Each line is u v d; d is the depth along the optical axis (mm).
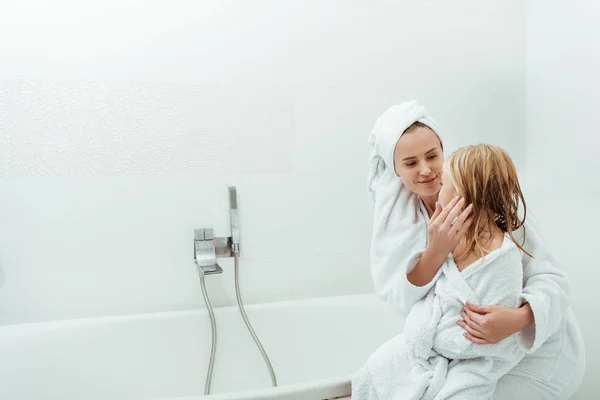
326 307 1938
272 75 1989
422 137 1104
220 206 1952
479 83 2211
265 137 1985
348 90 2064
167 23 1896
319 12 2029
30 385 1652
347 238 2078
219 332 1856
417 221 1169
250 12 1965
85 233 1844
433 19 2154
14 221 1788
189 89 1917
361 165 2086
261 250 1988
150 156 1892
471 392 1002
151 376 1782
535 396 1130
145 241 1893
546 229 2092
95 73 1840
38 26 1796
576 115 1930
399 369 1079
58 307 1823
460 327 1027
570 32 1960
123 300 1874
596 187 1831
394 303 1142
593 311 1839
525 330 1043
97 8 1839
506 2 2219
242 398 1099
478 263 1037
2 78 1774
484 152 1093
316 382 1138
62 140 1821
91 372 1727
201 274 1832
